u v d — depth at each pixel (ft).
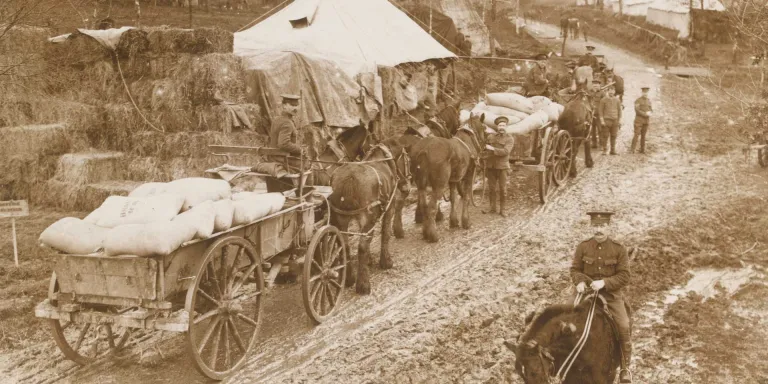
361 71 60.75
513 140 48.49
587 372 19.51
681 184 56.80
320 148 55.16
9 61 47.73
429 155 41.55
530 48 160.25
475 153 45.19
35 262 36.78
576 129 58.18
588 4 261.65
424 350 27.61
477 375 25.54
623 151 71.72
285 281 36.22
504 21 181.47
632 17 210.79
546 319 19.58
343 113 57.36
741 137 72.28
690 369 26.11
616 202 51.13
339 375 25.54
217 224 24.32
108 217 23.56
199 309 25.70
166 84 49.11
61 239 22.72
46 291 32.83
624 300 21.98
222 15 111.55
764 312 31.71
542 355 18.24
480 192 55.57
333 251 32.37
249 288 35.32
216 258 25.30
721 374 25.72
